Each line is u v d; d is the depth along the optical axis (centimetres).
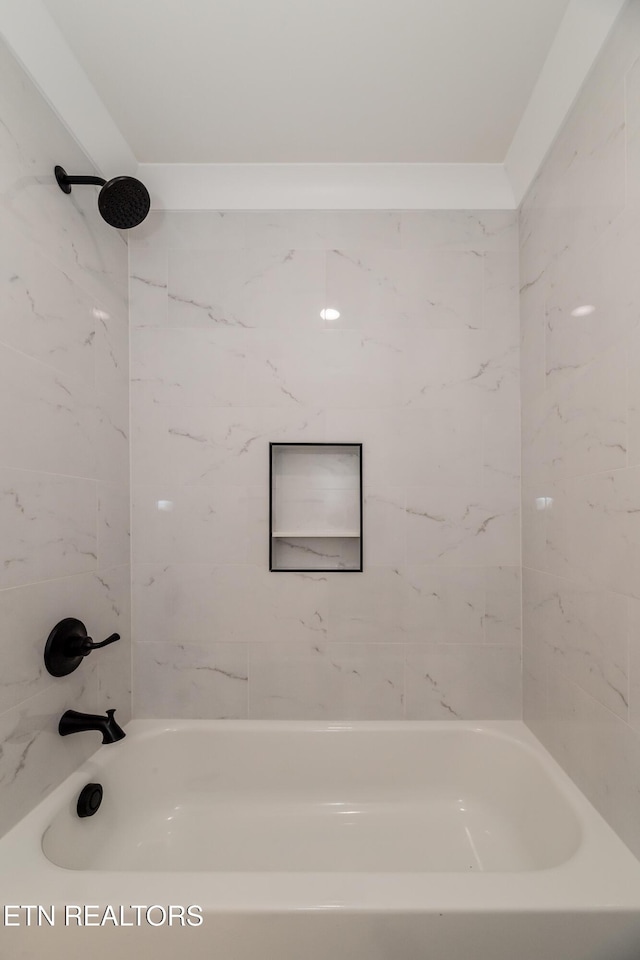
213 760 179
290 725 181
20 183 123
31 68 125
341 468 188
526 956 100
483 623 183
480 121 162
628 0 110
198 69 141
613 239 119
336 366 186
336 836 165
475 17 126
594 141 128
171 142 171
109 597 168
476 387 185
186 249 187
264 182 184
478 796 173
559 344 150
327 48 135
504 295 186
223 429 186
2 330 115
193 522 185
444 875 108
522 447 181
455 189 185
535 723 170
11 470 118
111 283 173
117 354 176
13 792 120
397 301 186
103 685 164
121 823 159
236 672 184
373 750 179
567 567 146
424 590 183
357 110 157
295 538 188
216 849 159
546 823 144
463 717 183
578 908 100
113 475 172
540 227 164
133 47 134
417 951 100
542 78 143
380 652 184
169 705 184
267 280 187
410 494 184
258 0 121
